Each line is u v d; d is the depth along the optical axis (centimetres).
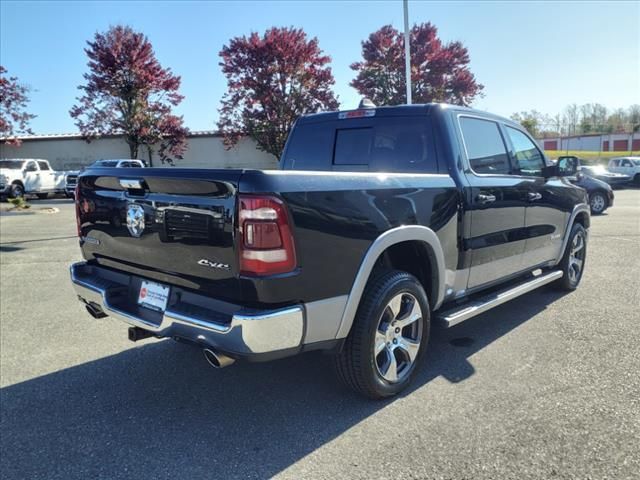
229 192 256
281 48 2672
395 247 350
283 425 306
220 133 2889
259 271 252
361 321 306
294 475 257
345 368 314
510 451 270
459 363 387
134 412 327
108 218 333
